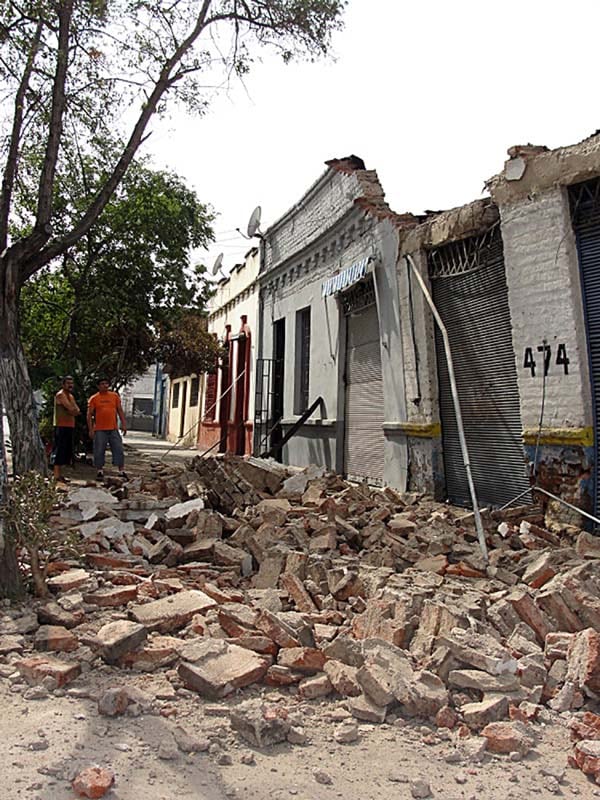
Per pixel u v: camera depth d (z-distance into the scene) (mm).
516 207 8609
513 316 8727
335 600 5613
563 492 8047
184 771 3104
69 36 10930
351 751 3379
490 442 9641
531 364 8469
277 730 3430
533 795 3033
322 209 15359
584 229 7902
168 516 8188
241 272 23266
